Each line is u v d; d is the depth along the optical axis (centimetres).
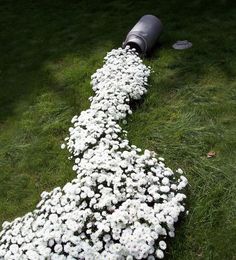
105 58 309
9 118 294
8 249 188
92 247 177
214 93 281
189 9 398
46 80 329
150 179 203
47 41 391
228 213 201
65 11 445
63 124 276
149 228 181
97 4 446
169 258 187
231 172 221
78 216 186
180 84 294
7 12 465
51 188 234
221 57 317
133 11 417
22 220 202
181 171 215
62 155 253
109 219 184
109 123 242
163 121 262
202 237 193
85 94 299
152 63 321
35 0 483
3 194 237
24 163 253
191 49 333
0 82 338
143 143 248
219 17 376
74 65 343
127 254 174
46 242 181
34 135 274
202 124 257
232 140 241
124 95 267
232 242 190
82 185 205
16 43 397
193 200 210
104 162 212
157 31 336
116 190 195
